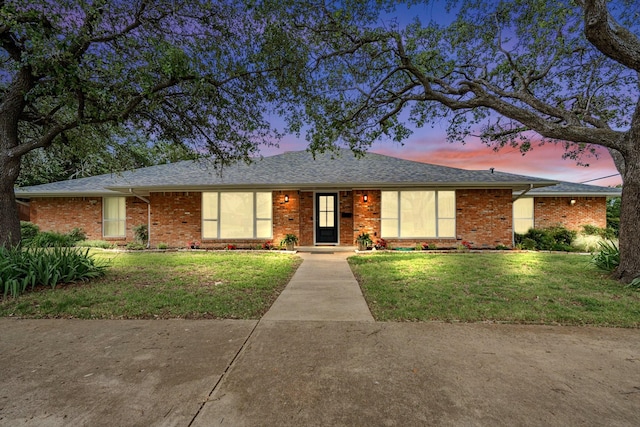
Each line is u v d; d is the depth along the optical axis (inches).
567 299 195.8
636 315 165.9
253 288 229.6
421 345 132.3
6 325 154.9
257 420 84.0
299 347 130.5
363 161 571.2
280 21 254.2
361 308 185.5
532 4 290.0
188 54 261.4
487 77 331.6
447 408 89.0
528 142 383.2
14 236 250.7
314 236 501.7
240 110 295.7
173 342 135.3
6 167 248.2
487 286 229.6
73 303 184.2
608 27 204.7
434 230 483.5
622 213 243.4
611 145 241.1
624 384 101.8
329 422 83.0
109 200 553.6
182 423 82.7
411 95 308.2
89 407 89.2
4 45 239.1
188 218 494.3
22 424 81.6
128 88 249.3
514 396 95.0
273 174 505.7
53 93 238.2
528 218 576.4
